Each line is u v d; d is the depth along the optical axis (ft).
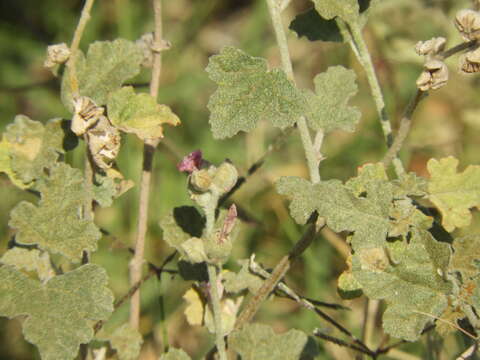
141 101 1.09
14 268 1.02
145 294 1.66
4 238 1.70
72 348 1.01
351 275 1.07
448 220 1.09
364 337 1.38
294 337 1.10
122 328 1.18
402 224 1.03
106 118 1.07
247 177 1.31
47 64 1.11
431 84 1.01
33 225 1.04
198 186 1.05
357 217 1.04
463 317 1.03
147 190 1.24
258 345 1.09
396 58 1.87
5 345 1.64
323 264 1.69
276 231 1.80
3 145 1.14
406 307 1.02
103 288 1.03
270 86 1.03
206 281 1.14
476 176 1.09
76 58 1.13
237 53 1.03
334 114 1.15
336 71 1.16
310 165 1.11
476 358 1.04
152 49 1.20
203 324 1.15
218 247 1.04
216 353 1.17
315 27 1.19
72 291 1.03
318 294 1.62
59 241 1.04
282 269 1.10
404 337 1.01
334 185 1.04
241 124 1.03
